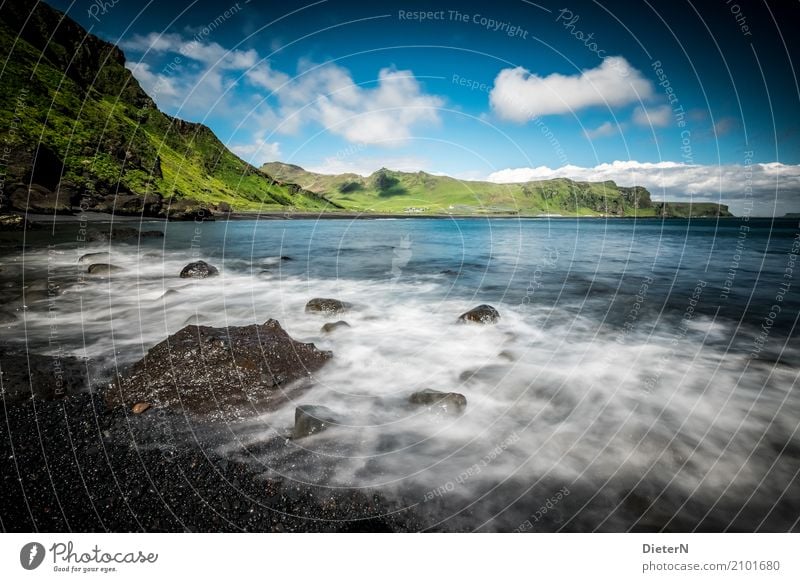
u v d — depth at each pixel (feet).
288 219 210.59
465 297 42.60
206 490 12.37
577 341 28.45
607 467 14.20
